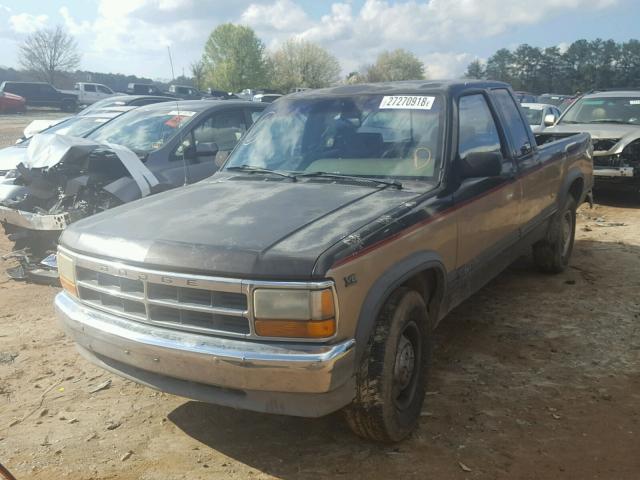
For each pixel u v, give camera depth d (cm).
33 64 6881
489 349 453
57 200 628
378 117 424
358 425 316
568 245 640
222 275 275
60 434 351
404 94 430
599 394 382
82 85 4397
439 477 303
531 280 612
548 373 412
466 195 389
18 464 321
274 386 271
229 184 407
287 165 426
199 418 367
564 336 473
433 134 398
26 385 411
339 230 298
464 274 400
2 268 689
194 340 283
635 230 832
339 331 275
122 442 342
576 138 645
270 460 322
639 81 8369
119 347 302
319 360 264
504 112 492
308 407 274
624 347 451
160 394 397
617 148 991
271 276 269
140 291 300
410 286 349
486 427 346
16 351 464
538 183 523
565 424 348
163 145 662
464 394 385
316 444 335
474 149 422
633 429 342
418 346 342
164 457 327
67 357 455
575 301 549
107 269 307
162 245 295
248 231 301
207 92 3388
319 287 266
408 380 336
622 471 304
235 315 276
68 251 331
